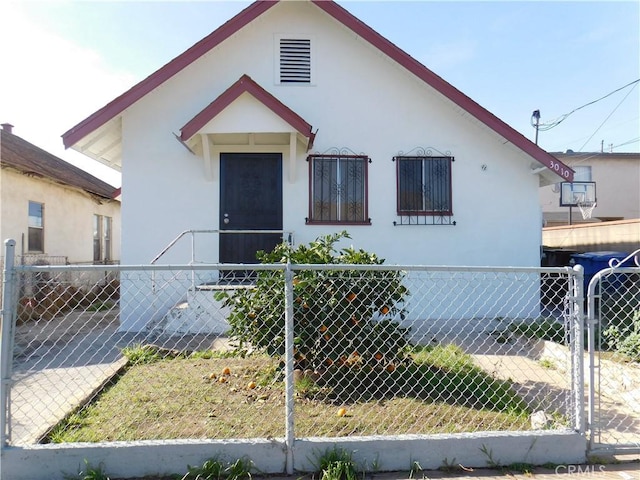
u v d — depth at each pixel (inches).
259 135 294.7
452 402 150.9
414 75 314.5
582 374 121.6
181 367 191.2
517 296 321.4
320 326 152.4
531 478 112.0
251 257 315.3
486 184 324.5
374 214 319.0
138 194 306.8
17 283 114.7
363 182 319.9
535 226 325.4
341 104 319.6
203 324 273.0
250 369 185.0
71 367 199.6
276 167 319.0
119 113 290.2
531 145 309.0
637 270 121.1
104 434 125.2
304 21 318.3
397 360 168.9
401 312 168.4
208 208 312.2
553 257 457.4
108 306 452.8
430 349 218.1
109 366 198.4
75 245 533.0
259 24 316.2
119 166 389.7
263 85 316.5
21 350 240.5
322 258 162.6
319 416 137.4
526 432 120.1
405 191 321.4
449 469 115.8
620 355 212.8
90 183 599.2
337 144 319.3
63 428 131.0
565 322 132.1
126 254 304.8
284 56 318.7
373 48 317.1
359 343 157.2
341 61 319.9
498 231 324.8
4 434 110.6
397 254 319.9
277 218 317.4
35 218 443.8
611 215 808.3
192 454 112.2
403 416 138.0
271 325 155.2
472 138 324.5
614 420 149.0
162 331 270.5
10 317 112.5
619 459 121.1
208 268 116.8
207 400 150.6
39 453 109.8
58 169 537.3
